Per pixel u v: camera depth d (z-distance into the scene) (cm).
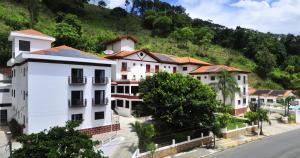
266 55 10775
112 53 6144
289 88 10056
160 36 11269
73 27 6775
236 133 4469
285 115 6131
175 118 3572
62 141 1580
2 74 4225
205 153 3481
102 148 2961
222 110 4128
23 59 3288
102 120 3741
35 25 6862
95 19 10762
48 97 3259
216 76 5662
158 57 6278
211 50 11362
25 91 3262
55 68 3322
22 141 1589
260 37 12731
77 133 1738
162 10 14162
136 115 4734
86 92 3591
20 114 3544
